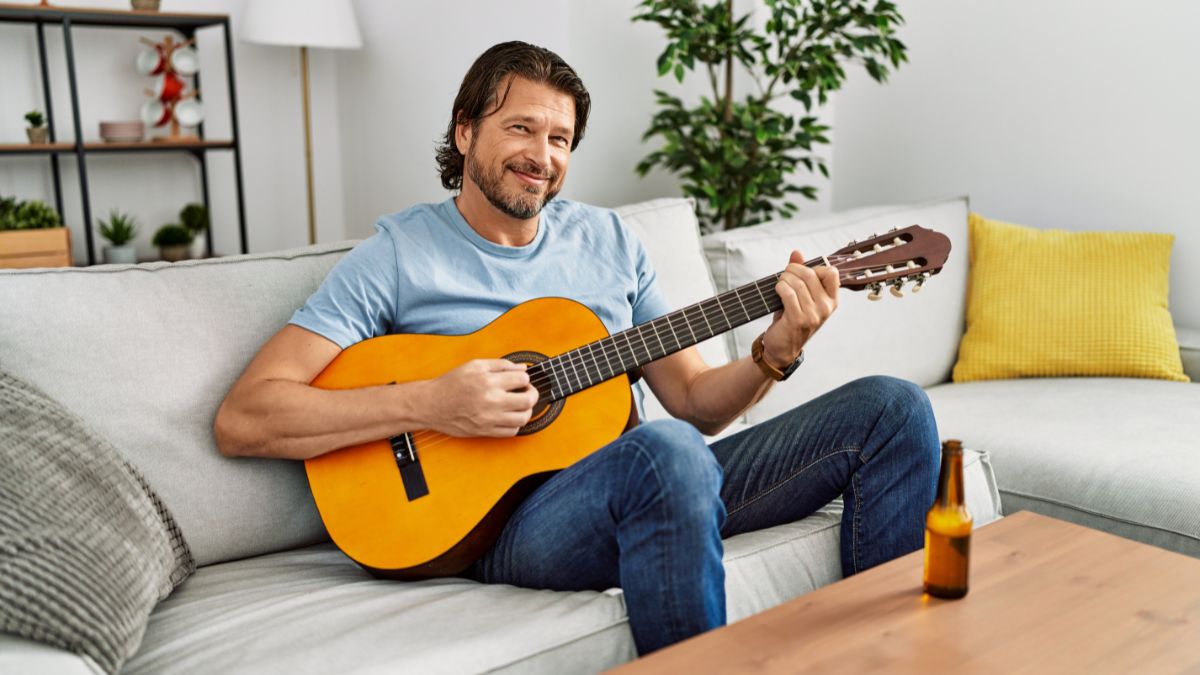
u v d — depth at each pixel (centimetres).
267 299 160
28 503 112
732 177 311
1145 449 191
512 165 156
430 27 382
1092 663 101
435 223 162
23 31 385
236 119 395
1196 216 266
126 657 112
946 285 258
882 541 150
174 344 150
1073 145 290
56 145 363
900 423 148
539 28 325
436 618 126
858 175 349
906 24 326
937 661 102
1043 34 292
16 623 104
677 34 288
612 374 150
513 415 140
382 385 146
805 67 297
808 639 106
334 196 464
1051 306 249
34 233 348
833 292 143
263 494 151
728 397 156
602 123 332
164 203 426
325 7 386
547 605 131
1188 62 262
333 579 143
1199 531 172
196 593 138
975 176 315
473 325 157
